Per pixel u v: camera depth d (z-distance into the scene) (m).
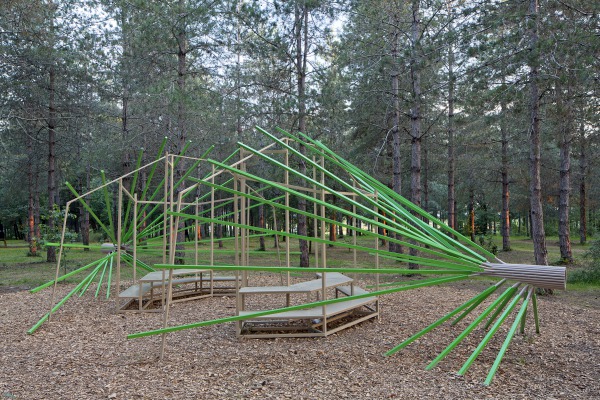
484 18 9.05
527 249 21.19
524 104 9.76
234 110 13.11
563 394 3.90
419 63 9.90
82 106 16.88
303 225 13.49
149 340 5.82
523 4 8.95
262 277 11.61
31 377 4.50
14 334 6.21
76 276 12.41
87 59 16.14
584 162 20.05
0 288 10.22
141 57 13.73
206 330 6.33
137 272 12.79
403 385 4.13
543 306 7.67
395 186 13.48
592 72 8.11
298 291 5.93
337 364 4.77
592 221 28.77
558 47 8.15
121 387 4.18
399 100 13.75
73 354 5.27
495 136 18.52
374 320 6.78
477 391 3.96
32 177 20.91
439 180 25.78
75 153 20.03
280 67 13.27
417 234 3.97
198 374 4.51
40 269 14.33
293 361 4.89
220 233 22.98
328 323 6.66
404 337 5.80
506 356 4.98
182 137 13.30
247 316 3.91
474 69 9.26
